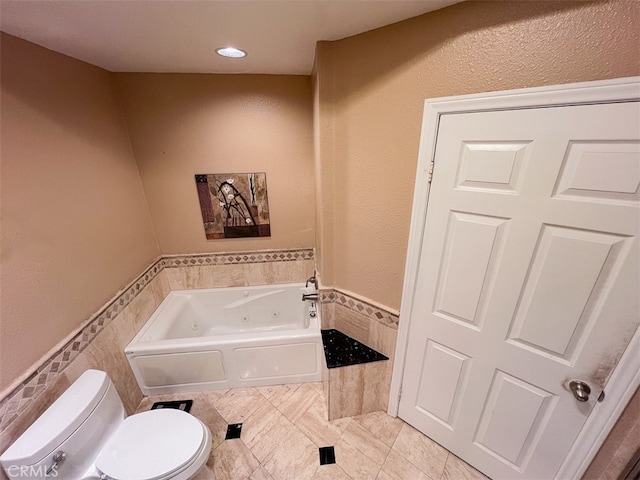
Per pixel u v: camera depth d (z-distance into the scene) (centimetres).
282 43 139
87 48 142
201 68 185
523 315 110
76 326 144
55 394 128
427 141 115
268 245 250
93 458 123
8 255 113
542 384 113
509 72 92
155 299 228
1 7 99
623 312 90
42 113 133
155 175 217
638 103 76
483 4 92
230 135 212
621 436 101
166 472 116
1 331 109
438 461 155
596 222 88
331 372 162
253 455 160
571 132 86
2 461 101
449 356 138
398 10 103
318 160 160
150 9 104
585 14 78
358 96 132
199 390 202
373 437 168
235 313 256
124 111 199
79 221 152
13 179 118
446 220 120
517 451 130
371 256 153
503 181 101
